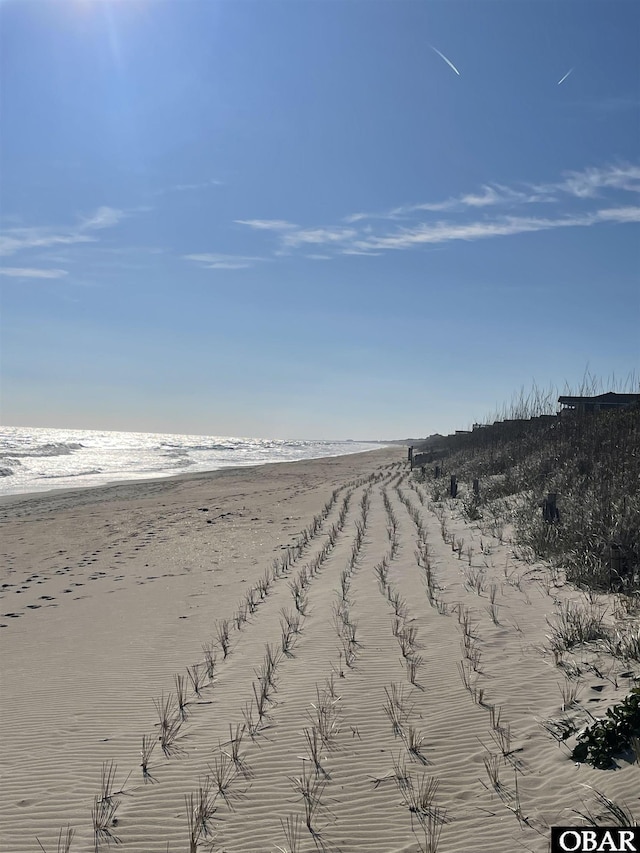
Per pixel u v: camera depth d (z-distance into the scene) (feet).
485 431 122.62
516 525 48.39
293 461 259.39
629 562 31.30
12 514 93.15
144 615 35.83
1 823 15.05
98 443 414.41
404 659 24.29
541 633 25.45
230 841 13.93
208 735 19.17
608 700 18.21
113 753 18.48
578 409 90.63
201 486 132.67
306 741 18.16
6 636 32.76
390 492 99.14
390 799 15.06
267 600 37.27
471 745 17.11
